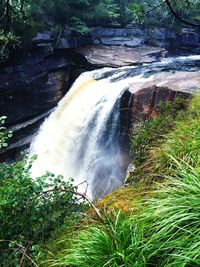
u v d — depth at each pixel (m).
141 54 16.77
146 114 8.77
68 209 4.11
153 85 9.10
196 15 20.70
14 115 14.21
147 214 2.75
